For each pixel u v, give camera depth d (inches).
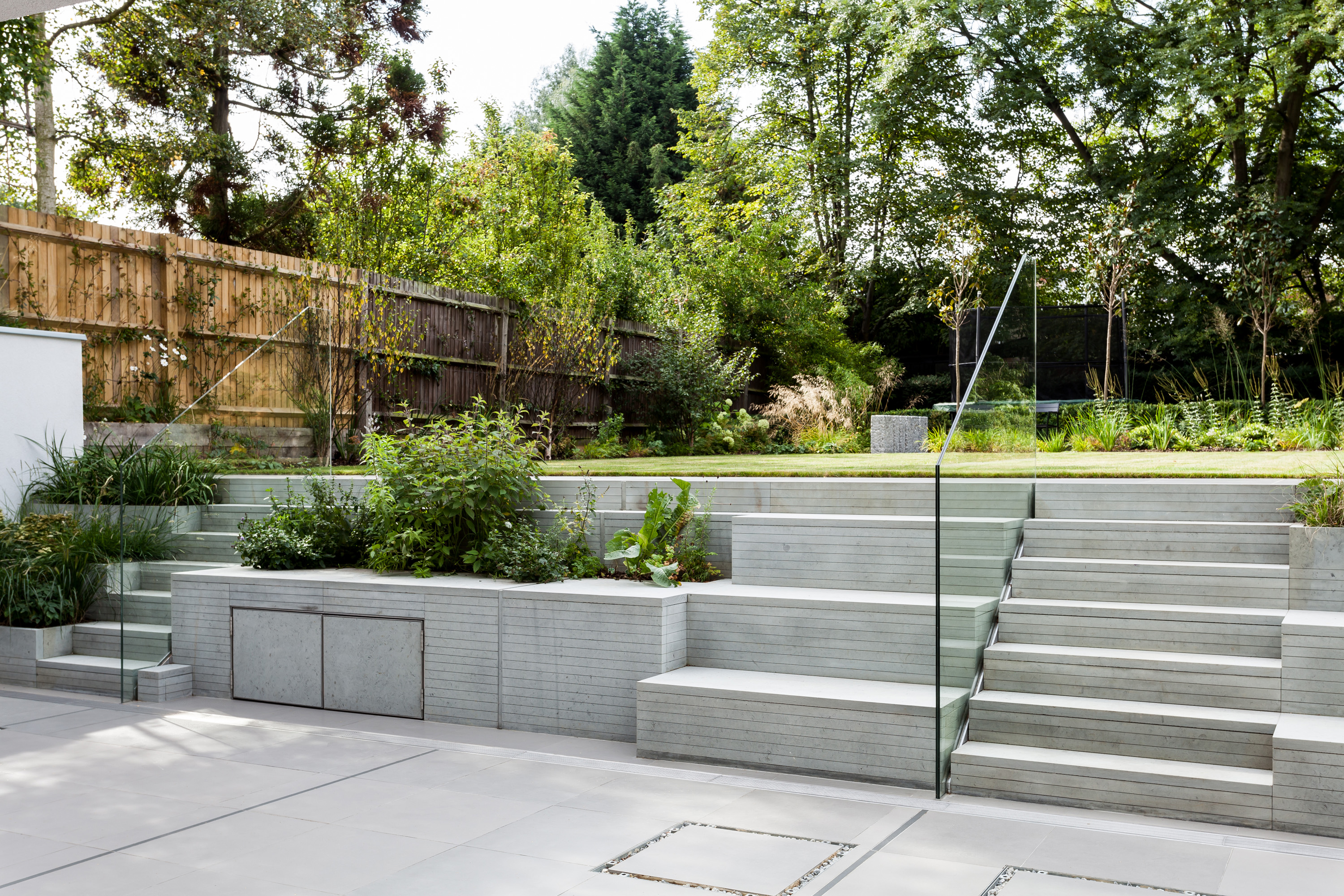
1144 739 168.4
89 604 285.6
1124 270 621.6
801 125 978.7
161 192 712.4
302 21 670.5
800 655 204.2
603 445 528.4
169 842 148.7
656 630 205.9
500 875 135.0
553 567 234.4
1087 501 224.8
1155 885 130.1
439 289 460.8
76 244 366.9
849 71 927.7
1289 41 632.4
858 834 150.9
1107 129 779.4
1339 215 717.9
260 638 248.2
